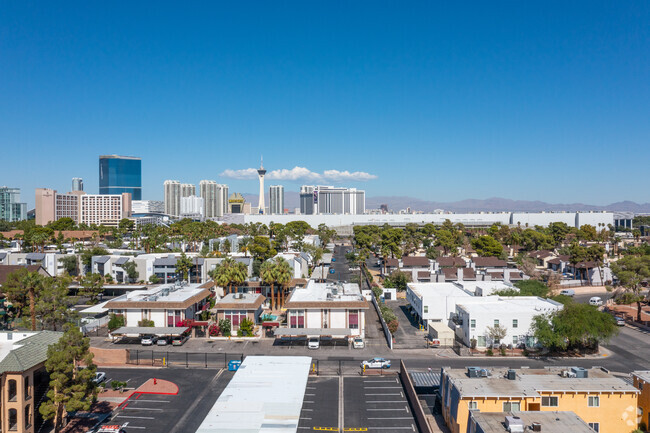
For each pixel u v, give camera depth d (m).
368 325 95.69
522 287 102.00
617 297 112.56
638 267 106.31
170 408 54.94
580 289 139.12
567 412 41.00
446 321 92.06
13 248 183.00
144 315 86.19
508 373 49.03
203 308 99.12
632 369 68.56
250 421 42.28
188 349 78.94
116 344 81.81
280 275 102.25
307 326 84.81
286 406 45.34
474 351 76.81
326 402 56.69
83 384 46.22
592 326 72.88
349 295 90.56
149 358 73.75
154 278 135.62
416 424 50.78
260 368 55.97
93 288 111.31
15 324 87.19
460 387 46.56
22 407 44.03
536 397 44.44
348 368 69.12
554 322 73.81
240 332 85.81
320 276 138.38
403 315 104.75
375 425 50.56
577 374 49.72
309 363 58.03
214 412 44.03
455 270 132.12
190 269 135.12
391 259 160.38
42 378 48.09
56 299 80.88
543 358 73.69
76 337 46.38
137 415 53.00
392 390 60.59
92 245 193.50
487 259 156.12
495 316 77.50
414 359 73.31
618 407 45.56
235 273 101.25
